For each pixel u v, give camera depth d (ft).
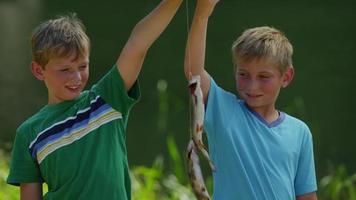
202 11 31.58
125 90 30.27
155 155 89.10
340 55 145.59
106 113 30.09
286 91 120.06
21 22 185.47
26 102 113.19
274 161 31.86
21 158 30.58
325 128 101.45
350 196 66.08
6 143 85.25
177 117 106.73
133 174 60.29
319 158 89.10
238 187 31.55
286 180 31.96
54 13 196.13
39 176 30.91
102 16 191.62
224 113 32.17
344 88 121.60
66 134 29.89
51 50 29.14
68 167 29.63
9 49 154.20
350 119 105.19
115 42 161.48
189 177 29.27
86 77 30.07
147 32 30.14
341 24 175.52
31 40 30.32
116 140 30.14
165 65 141.59
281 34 32.76
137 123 103.60
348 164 87.15
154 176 60.44
